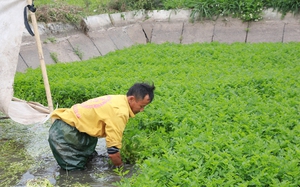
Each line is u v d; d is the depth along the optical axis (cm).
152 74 991
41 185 554
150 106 728
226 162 495
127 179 510
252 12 1473
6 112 690
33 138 748
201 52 1216
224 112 678
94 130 586
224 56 1163
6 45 679
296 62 1062
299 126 598
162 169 487
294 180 462
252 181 461
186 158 517
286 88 798
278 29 1431
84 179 584
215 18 1508
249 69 1002
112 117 570
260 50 1196
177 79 934
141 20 1541
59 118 605
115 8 1560
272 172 476
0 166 635
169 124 667
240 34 1444
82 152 606
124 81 898
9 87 683
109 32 1446
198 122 637
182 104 732
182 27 1501
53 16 1355
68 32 1364
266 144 548
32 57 1219
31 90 920
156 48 1282
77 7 1433
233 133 579
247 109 701
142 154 595
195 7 1518
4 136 758
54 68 1091
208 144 549
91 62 1159
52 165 634
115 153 577
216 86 820
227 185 456
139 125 682
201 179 473
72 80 925
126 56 1207
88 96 859
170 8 1561
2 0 673
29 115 716
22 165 638
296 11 1456
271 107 697
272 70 968
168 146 584
